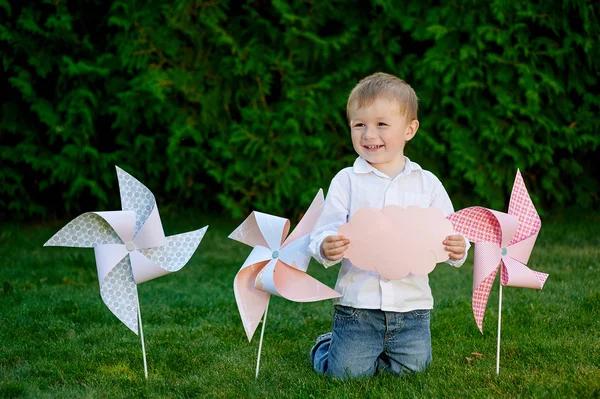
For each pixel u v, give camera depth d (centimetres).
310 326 379
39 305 413
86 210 717
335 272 512
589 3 632
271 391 279
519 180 286
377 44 654
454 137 645
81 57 646
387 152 284
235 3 671
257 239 285
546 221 677
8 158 650
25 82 623
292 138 649
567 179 725
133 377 298
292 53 651
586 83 663
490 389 270
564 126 652
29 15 619
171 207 721
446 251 272
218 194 683
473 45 630
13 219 704
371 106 279
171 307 417
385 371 296
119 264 284
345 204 293
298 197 678
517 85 641
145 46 637
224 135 664
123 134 665
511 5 620
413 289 285
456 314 387
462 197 692
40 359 321
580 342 327
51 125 631
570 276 466
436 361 308
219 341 351
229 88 663
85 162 658
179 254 288
